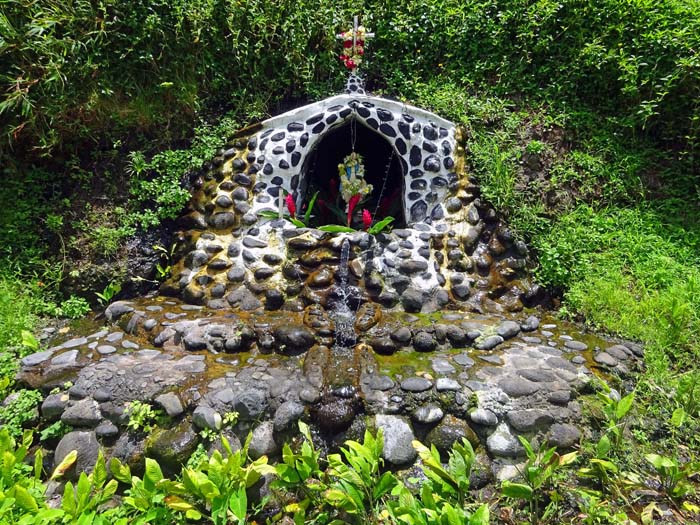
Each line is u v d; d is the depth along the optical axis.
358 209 4.58
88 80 4.16
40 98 4.02
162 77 4.42
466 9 5.23
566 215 4.33
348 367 2.91
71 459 2.49
